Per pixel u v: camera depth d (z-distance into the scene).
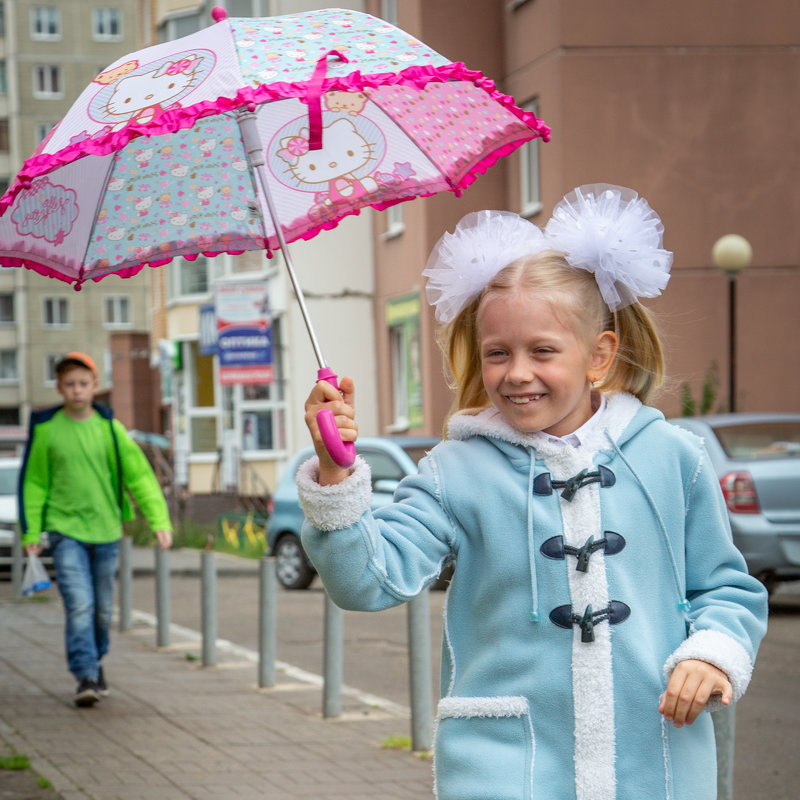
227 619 15.03
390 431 30.91
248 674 10.76
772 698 9.28
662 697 2.97
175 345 40.38
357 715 8.92
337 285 31.77
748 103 25.00
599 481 3.15
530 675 3.07
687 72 24.80
